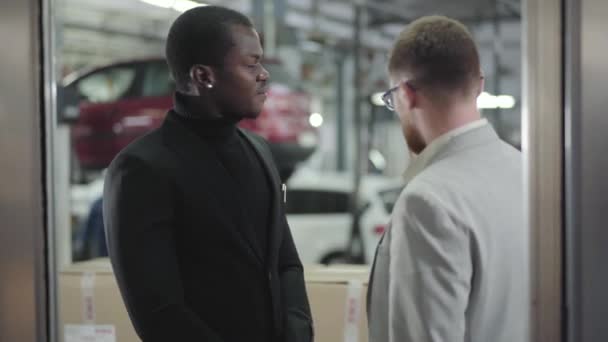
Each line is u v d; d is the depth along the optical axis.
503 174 1.35
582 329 1.12
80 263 2.45
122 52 10.52
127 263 1.38
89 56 10.44
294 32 11.05
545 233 1.14
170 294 1.37
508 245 1.31
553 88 1.12
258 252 1.49
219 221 1.44
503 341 1.33
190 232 1.44
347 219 7.15
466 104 1.38
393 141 10.41
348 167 11.00
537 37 1.12
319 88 11.31
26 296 1.30
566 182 1.12
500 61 9.89
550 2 1.11
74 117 5.97
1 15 1.27
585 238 1.11
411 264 1.26
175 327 1.36
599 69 1.10
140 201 1.39
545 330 1.15
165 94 8.05
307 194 7.28
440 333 1.24
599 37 1.10
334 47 11.06
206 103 1.50
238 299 1.46
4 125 1.29
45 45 1.31
